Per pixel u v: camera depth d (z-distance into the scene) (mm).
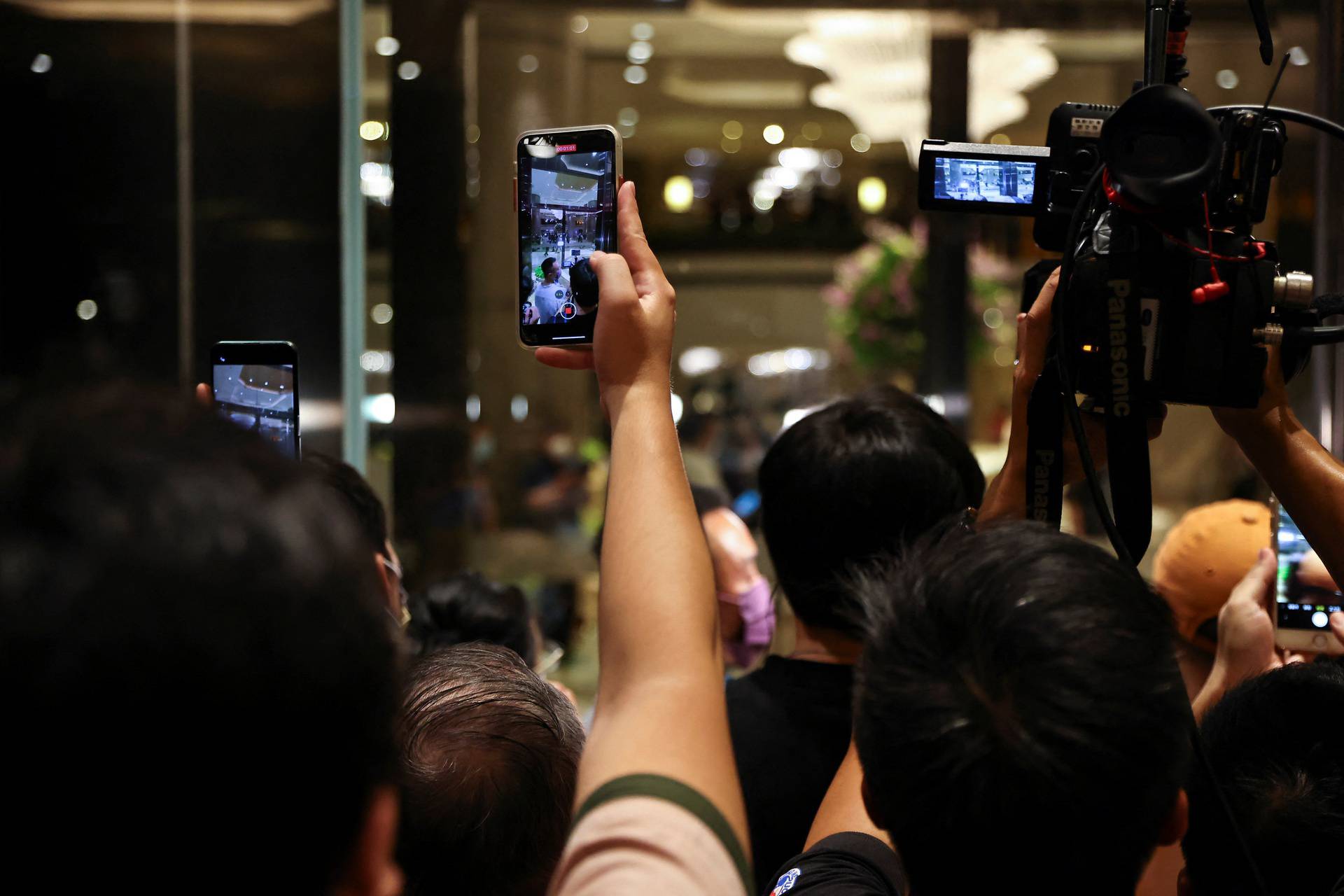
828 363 11141
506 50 4758
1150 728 615
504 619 1790
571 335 1021
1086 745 603
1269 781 895
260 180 3004
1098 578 655
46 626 335
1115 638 627
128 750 339
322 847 383
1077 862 619
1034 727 608
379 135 3324
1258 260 954
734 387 11312
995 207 1107
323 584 375
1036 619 631
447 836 930
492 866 936
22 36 2939
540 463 5246
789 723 1219
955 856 635
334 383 3059
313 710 368
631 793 514
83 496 352
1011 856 624
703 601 603
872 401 1289
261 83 2992
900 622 679
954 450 1266
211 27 2963
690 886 480
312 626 368
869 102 7332
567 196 1029
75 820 341
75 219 2971
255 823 362
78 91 2959
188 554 351
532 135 1036
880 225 10750
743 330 11672
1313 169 2930
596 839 502
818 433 1237
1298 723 912
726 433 8664
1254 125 983
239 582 355
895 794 650
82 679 333
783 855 1191
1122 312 942
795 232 11383
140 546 347
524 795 946
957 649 646
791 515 1222
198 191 2988
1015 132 5922
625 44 7211
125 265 2975
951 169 1110
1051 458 998
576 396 5605
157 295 2986
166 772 344
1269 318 971
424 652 1724
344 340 3064
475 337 4176
